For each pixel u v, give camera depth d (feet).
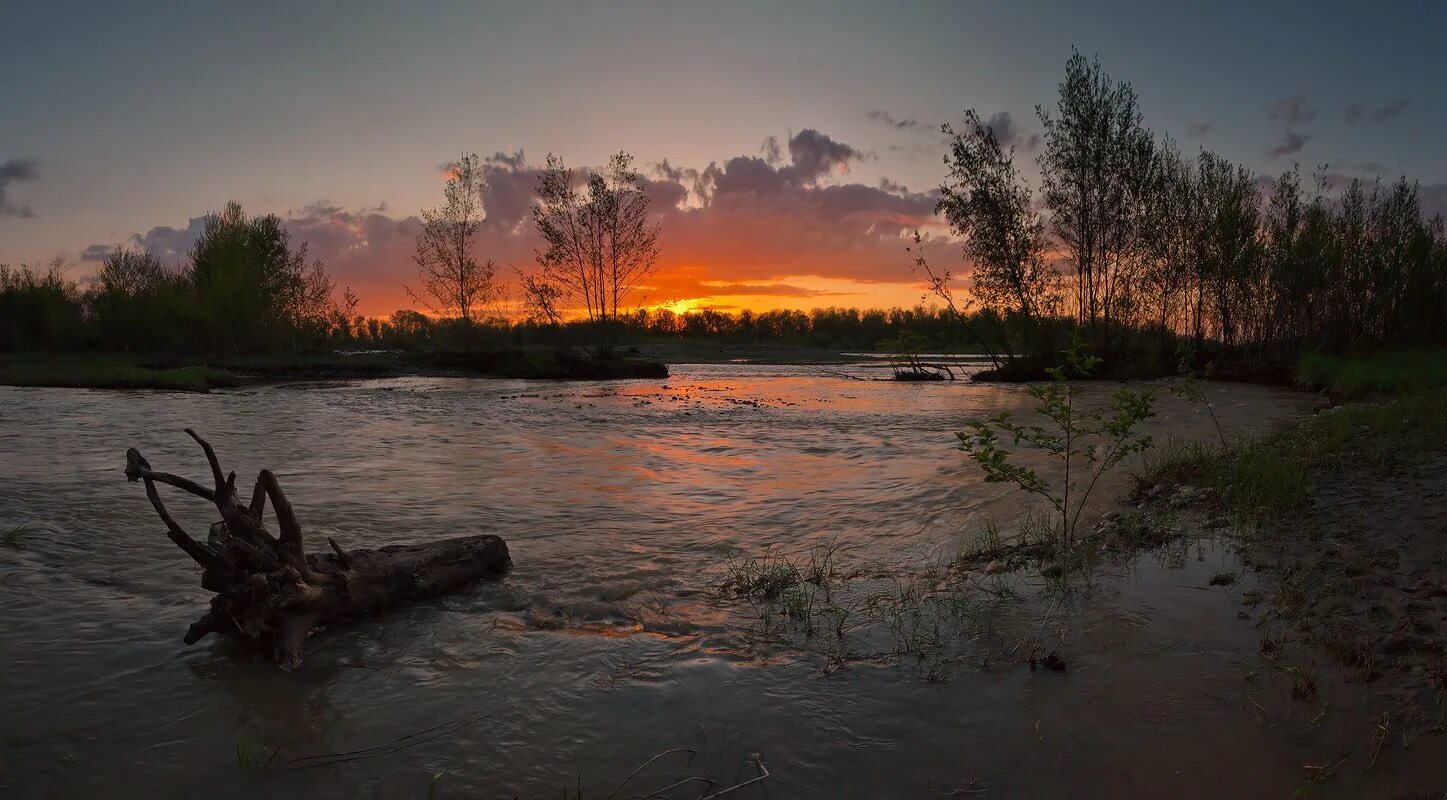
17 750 9.74
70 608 14.85
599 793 8.80
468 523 22.16
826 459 34.22
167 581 16.52
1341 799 8.34
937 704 10.75
